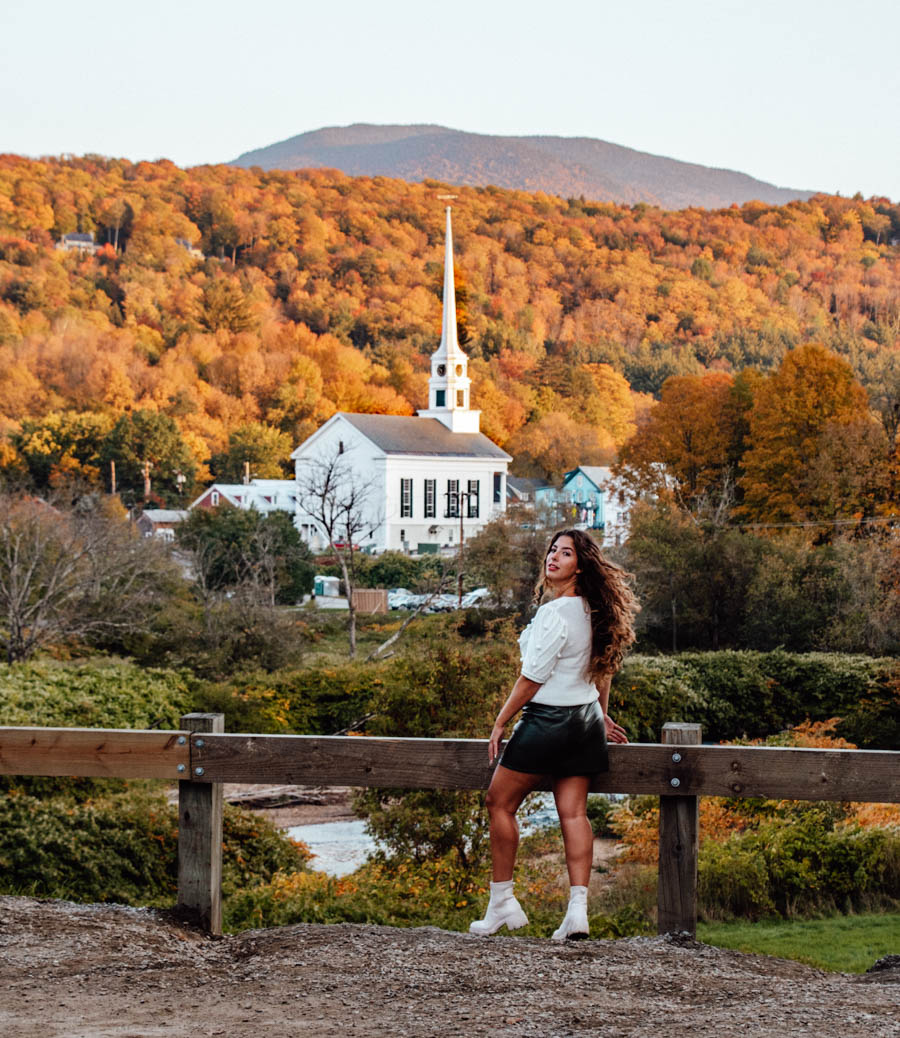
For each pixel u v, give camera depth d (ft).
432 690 55.11
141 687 93.50
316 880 35.06
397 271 586.04
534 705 16.62
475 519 268.21
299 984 14.16
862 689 111.34
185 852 17.79
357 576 204.85
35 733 17.93
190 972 14.79
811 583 137.59
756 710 110.32
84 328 468.75
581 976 14.46
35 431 374.43
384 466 255.70
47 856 45.29
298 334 507.71
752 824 56.80
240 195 606.96
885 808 58.85
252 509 187.52
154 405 419.54
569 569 16.71
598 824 66.74
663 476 223.30
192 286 520.42
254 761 17.56
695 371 552.82
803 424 197.98
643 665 109.60
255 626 119.24
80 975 14.52
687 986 14.12
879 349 529.86
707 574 142.51
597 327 586.04
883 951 41.04
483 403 459.32
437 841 46.29
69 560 117.08
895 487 180.24
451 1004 13.34
